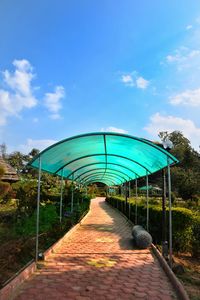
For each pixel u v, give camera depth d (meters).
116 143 8.96
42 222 12.69
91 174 21.00
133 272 6.73
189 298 5.28
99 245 9.73
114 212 23.86
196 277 6.73
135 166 12.87
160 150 7.59
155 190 46.06
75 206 19.02
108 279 6.19
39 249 8.41
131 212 17.16
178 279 6.21
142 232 9.52
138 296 5.30
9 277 5.94
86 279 6.15
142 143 7.99
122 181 23.91
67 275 6.39
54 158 9.45
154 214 11.45
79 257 7.99
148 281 6.13
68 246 9.46
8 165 24.59
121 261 7.68
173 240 9.55
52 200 22.02
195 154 65.19
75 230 13.24
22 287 5.61
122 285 5.85
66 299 5.09
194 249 9.30
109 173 19.64
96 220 17.73
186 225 9.46
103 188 61.72
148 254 8.52
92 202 38.97
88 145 9.23
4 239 8.99
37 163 8.43
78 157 11.36
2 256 6.93
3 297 4.82
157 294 5.42
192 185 31.95
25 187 13.33
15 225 11.30
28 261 7.16
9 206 17.30
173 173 37.00
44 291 5.43
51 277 6.23
